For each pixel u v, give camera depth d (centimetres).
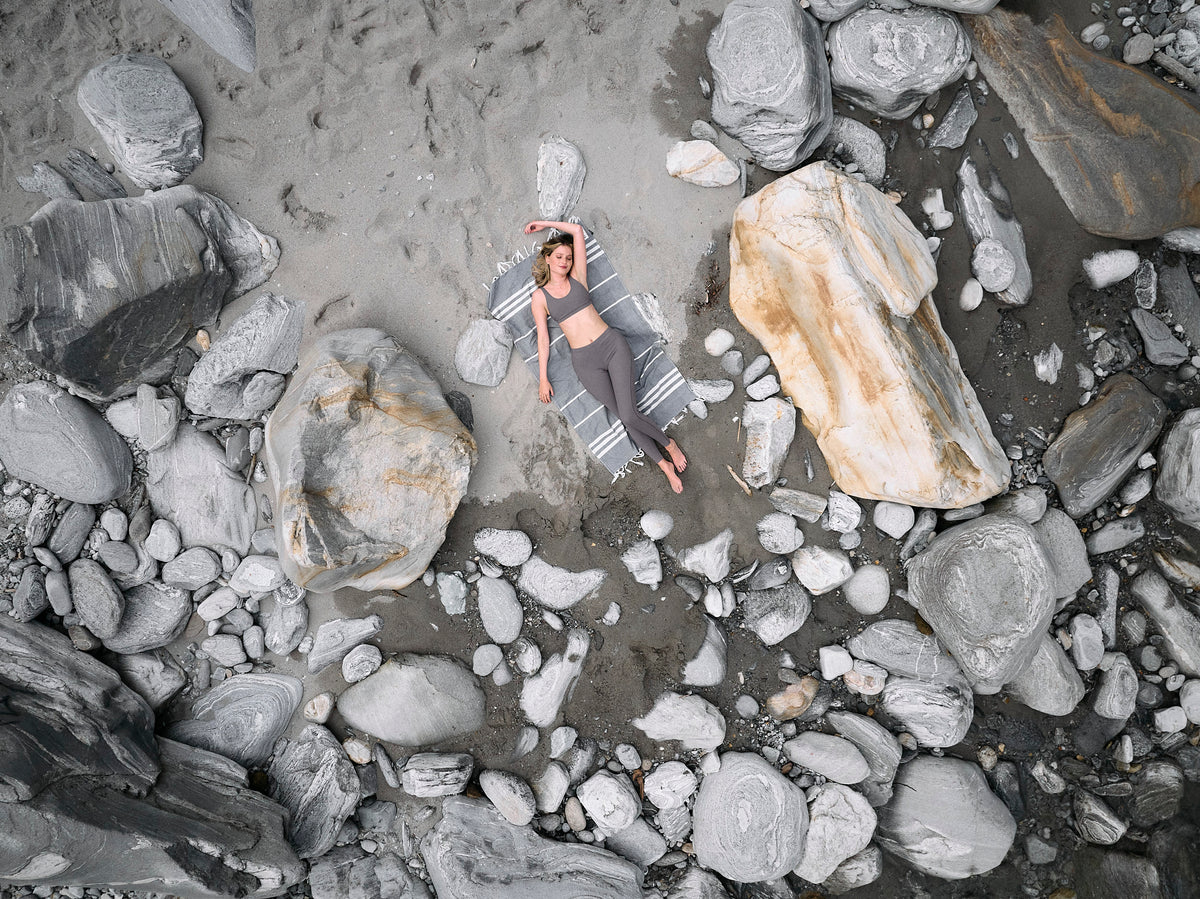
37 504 409
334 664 446
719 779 440
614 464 441
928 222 447
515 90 434
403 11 423
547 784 442
